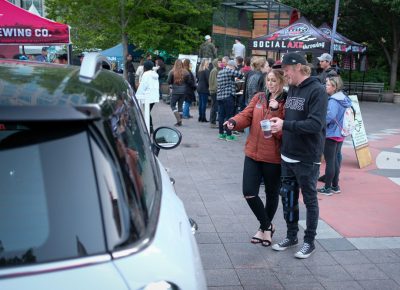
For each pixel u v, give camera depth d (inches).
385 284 166.2
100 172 67.7
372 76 951.6
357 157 338.6
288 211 186.5
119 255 65.7
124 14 738.2
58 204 65.9
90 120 67.2
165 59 906.1
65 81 81.1
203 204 247.4
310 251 184.4
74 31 938.1
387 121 615.8
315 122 164.2
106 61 125.6
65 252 64.3
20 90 72.3
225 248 191.6
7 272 62.1
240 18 808.9
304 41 583.2
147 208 76.5
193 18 828.6
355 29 924.0
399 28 893.2
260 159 182.1
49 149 66.4
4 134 65.2
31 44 325.4
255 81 362.6
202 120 537.0
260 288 160.9
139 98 402.6
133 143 87.1
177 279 69.5
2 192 65.9
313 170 175.2
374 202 258.8
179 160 346.6
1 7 312.0
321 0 831.7
